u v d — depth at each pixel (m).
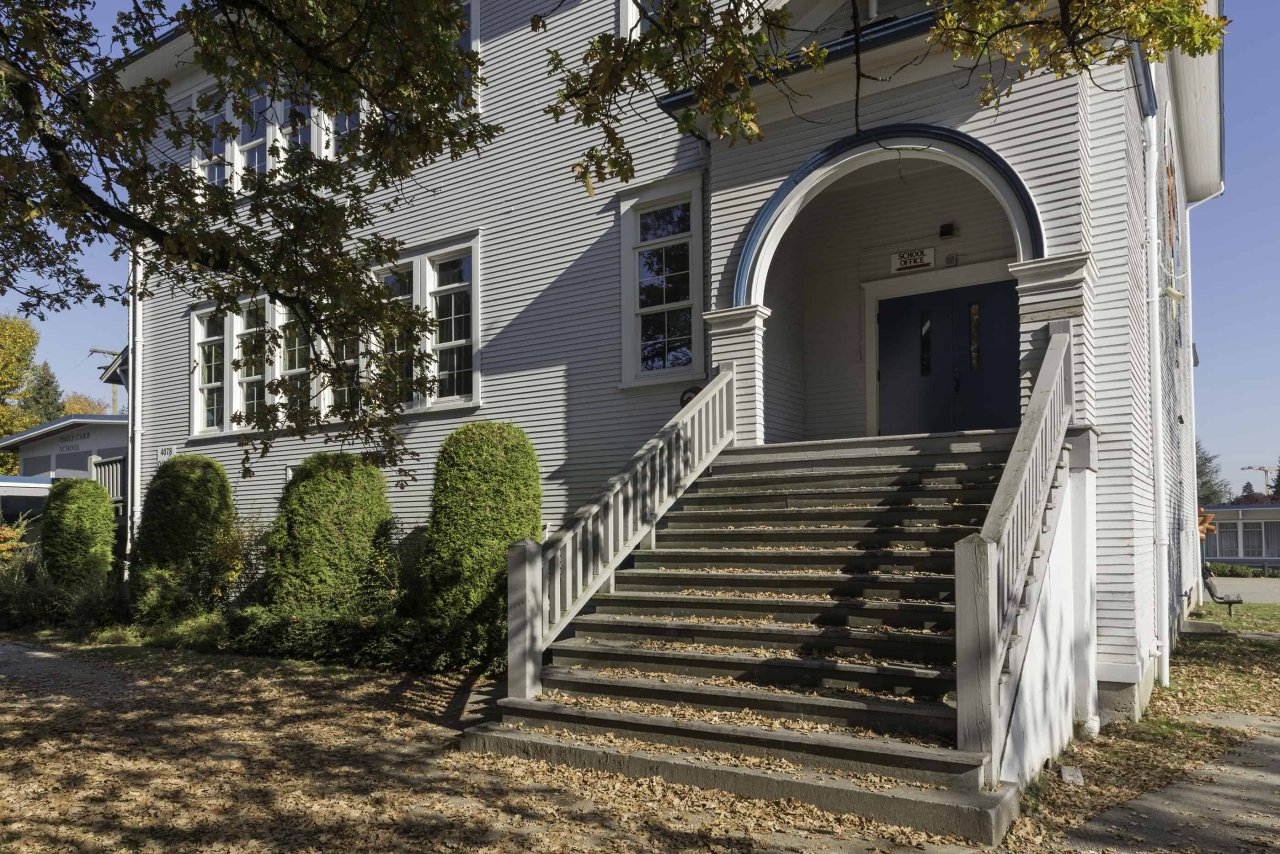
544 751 6.50
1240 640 14.90
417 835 5.20
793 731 5.88
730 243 10.21
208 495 15.02
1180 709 9.54
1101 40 8.45
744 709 6.35
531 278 12.84
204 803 5.86
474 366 13.27
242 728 7.89
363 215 9.04
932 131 8.93
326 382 9.30
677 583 8.09
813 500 8.76
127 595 14.63
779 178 9.91
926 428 11.12
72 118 7.50
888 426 11.36
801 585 7.46
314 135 15.62
